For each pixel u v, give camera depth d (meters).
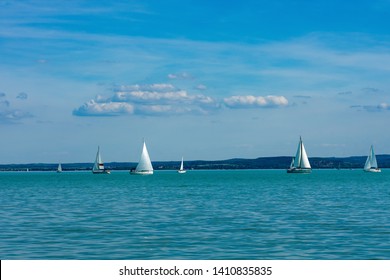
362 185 138.75
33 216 55.47
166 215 55.91
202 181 187.88
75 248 34.50
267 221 49.50
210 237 39.03
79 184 162.00
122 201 79.44
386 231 41.94
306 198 84.06
